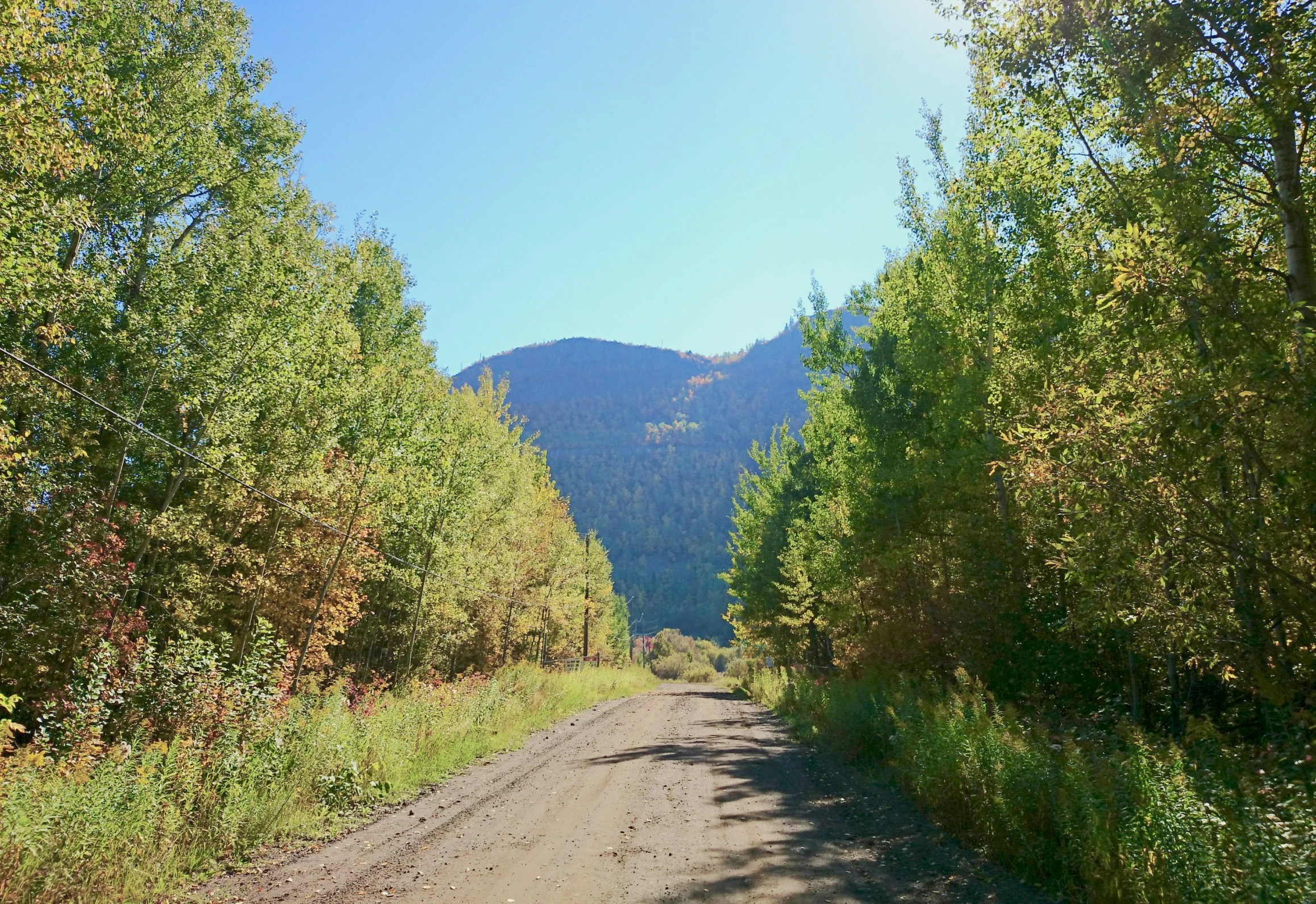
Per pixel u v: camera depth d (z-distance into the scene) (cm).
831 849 754
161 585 1695
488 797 1081
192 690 947
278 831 830
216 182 1878
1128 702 1013
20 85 943
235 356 1623
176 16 1811
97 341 1543
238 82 2052
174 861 689
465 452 2492
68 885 591
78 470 1505
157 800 734
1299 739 512
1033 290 1289
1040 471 668
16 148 944
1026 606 1200
